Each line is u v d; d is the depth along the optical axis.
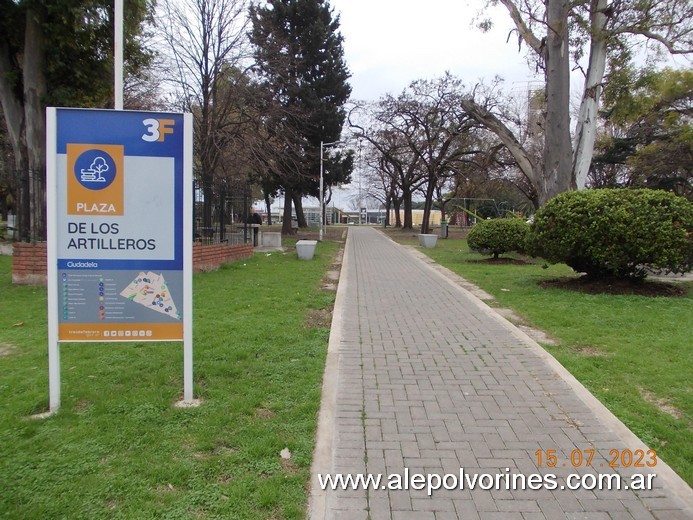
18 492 3.04
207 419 4.05
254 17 23.39
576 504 3.07
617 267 9.71
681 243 9.16
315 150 32.47
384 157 40.59
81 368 5.23
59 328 4.25
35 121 11.87
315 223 74.88
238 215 21.00
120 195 4.27
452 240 33.38
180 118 4.31
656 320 7.47
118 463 3.38
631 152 35.16
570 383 4.95
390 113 32.50
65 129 4.18
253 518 2.86
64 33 11.62
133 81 20.89
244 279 11.90
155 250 4.33
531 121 29.98
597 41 17.52
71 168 4.21
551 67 16.92
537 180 18.77
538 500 3.11
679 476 3.35
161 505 2.95
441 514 2.96
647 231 9.20
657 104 27.95
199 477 3.24
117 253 4.29
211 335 6.57
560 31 16.42
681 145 29.39
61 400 4.38
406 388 4.85
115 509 2.91
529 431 3.97
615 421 4.11
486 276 12.99
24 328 7.04
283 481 3.22
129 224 4.29
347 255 19.67
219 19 20.27
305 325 7.35
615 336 6.66
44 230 11.72
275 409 4.29
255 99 22.27
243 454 3.52
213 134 20.66
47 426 3.90
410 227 49.44
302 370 5.27
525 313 8.22
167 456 3.48
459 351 6.06
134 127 4.26
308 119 30.27
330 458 3.53
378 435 3.88
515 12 18.22
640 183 34.31
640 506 3.06
